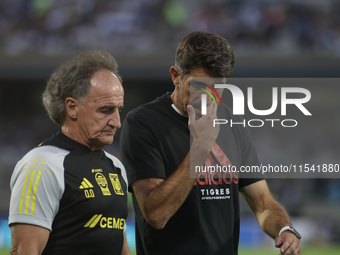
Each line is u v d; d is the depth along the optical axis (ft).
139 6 150.30
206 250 24.73
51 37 145.38
